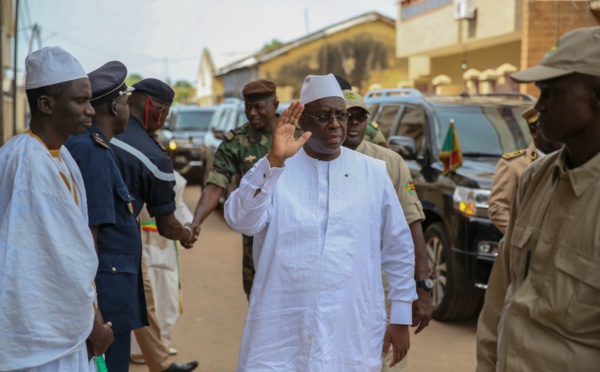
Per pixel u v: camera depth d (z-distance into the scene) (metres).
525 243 2.59
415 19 22.62
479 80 18.19
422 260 3.99
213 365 5.85
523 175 2.76
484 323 2.92
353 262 3.25
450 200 6.79
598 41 2.36
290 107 3.10
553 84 2.41
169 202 4.26
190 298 7.86
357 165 3.36
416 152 7.58
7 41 24.73
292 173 3.31
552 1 13.86
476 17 18.81
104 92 3.66
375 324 3.35
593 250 2.35
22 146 2.99
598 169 2.39
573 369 2.39
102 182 3.46
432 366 5.82
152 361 5.48
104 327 3.25
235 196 3.17
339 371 3.26
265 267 3.26
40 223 2.92
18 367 2.90
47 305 2.93
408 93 8.85
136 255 3.77
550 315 2.43
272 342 3.22
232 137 5.30
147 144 4.20
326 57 36.44
